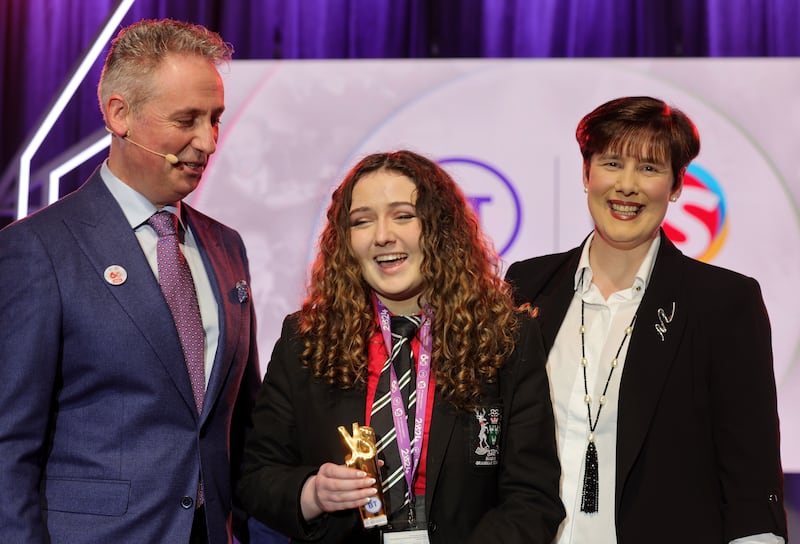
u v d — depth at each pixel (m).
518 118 3.59
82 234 1.89
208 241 2.13
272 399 1.95
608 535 2.02
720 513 1.99
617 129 2.11
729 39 3.69
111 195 1.96
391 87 3.62
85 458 1.84
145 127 1.89
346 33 3.78
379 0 3.77
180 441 1.89
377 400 1.83
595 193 2.15
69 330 1.83
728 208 3.52
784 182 3.50
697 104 3.54
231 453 2.17
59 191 3.81
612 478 2.04
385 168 1.88
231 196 3.65
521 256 3.56
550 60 3.58
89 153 3.78
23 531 1.71
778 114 3.52
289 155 3.65
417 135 3.61
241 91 3.66
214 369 1.96
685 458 2.00
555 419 2.12
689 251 3.52
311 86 3.65
